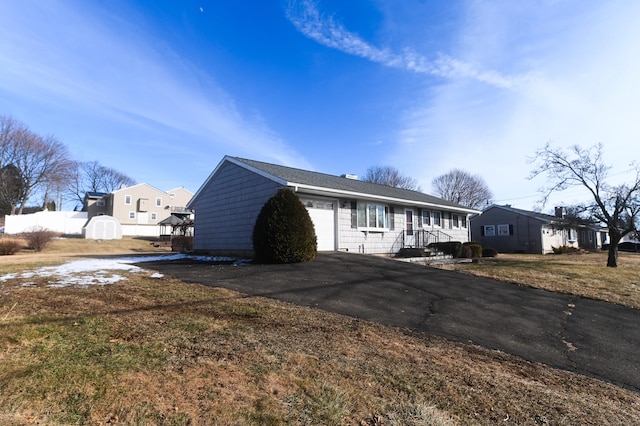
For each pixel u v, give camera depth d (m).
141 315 4.66
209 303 5.57
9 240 19.20
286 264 10.20
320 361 3.53
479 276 10.77
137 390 2.60
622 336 5.82
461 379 3.48
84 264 10.60
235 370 3.11
